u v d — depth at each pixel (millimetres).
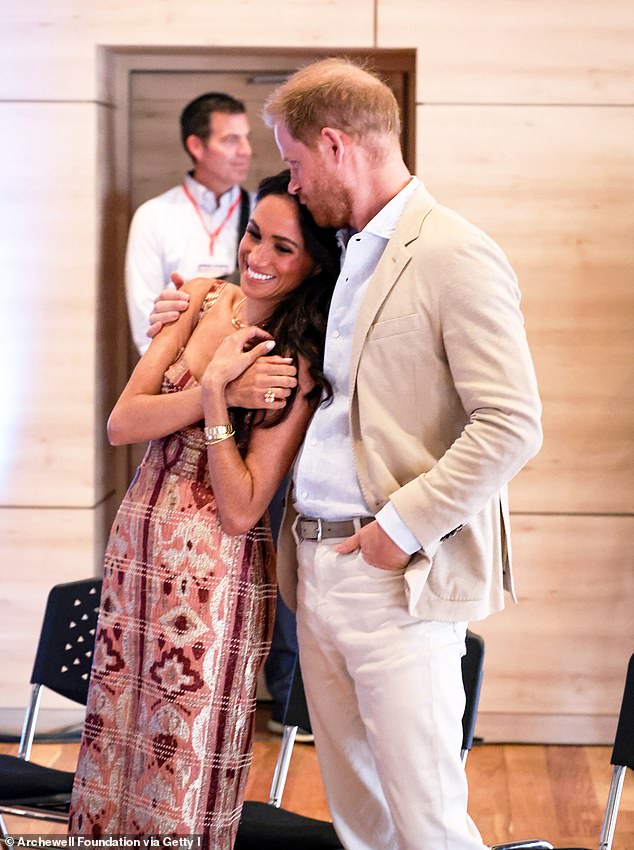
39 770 3195
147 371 2826
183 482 2744
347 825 2787
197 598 2670
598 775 4500
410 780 2510
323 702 2730
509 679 4832
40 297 4840
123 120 5152
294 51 4855
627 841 3867
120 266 5215
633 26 4668
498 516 2645
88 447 4859
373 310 2504
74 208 4820
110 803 2756
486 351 2385
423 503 2408
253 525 2701
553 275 4734
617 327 4742
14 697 4883
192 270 4980
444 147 4719
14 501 4875
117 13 4754
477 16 4684
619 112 4699
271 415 2676
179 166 5242
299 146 2561
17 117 4793
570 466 4777
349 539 2549
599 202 4715
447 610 2520
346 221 2617
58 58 4773
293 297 2719
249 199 5105
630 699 2859
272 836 2844
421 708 2512
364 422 2523
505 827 3979
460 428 2527
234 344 2676
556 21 4676
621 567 4793
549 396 4762
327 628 2619
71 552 4875
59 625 3412
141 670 2734
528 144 4711
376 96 2545
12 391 4859
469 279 2406
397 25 4707
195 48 4828
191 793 2652
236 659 2705
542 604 4809
